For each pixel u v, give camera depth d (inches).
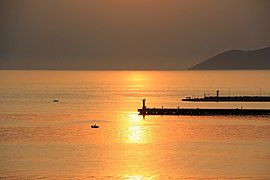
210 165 5108.3
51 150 5748.0
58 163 5182.1
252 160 5275.6
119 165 5118.1
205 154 5556.1
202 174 4813.0
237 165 5093.5
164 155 5516.7
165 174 4825.3
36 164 5142.7
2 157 5413.4
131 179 4690.0
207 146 5959.6
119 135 6712.6
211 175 4781.0
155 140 6348.4
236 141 6240.2
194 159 5339.6
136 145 6043.3
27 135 6702.8
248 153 5580.7
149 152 5664.4
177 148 5856.3
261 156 5438.0
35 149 5807.1
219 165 5103.3
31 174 4815.5
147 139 6427.2
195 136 6614.2
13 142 6210.6
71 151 5708.7
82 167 5049.2
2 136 6614.2
